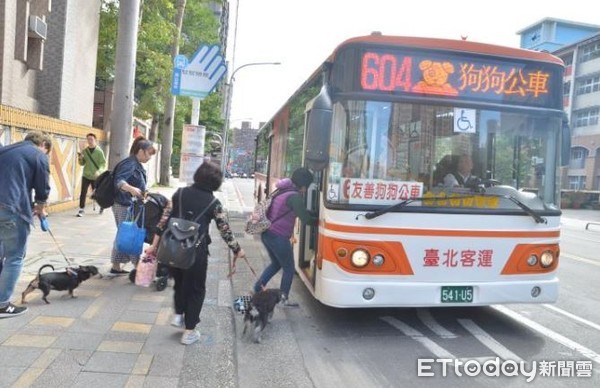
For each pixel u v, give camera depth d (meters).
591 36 46.25
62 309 5.59
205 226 4.97
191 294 4.98
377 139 5.43
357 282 5.34
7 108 9.32
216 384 4.26
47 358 4.38
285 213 6.22
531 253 5.70
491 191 5.62
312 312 6.51
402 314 6.54
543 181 5.82
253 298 5.46
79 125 13.87
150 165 27.55
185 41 26.75
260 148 16.48
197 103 10.70
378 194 5.42
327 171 5.45
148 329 5.23
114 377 4.15
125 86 10.81
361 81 5.41
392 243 5.39
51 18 15.86
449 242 5.48
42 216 5.36
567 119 5.86
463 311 6.77
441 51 5.52
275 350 5.17
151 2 20.53
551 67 5.79
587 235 19.91
